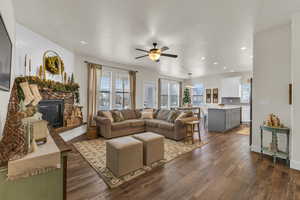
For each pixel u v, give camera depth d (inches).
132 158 94.3
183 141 166.1
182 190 76.4
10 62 72.8
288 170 98.1
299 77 97.9
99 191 74.8
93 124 197.9
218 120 217.0
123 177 88.1
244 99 309.6
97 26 116.3
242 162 110.7
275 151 110.5
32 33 125.4
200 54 186.1
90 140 166.9
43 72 138.2
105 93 232.7
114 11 95.4
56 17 103.7
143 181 84.3
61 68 162.6
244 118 302.8
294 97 99.8
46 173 45.2
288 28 111.7
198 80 383.2
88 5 89.4
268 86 122.3
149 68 283.9
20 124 50.3
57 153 46.8
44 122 58.9
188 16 100.0
